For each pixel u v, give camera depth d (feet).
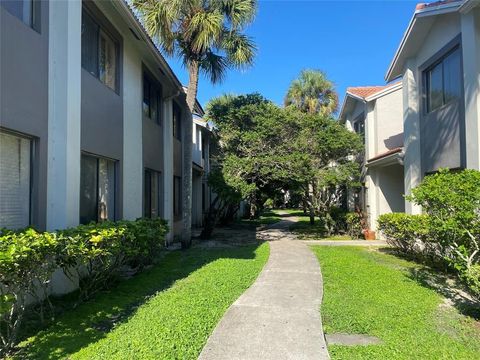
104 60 29.43
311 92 90.79
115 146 30.45
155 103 43.96
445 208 20.93
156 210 44.80
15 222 19.08
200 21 39.65
